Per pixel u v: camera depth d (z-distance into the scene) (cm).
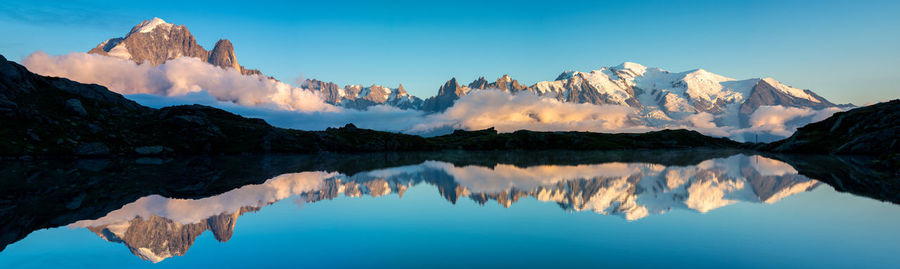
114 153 12006
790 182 5041
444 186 4812
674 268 1738
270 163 9719
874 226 2473
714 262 1812
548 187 4697
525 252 1986
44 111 12538
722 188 4519
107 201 3678
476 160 11344
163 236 2419
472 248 2066
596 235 2297
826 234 2291
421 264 1828
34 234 2491
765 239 2191
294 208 3256
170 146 13762
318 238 2292
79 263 1959
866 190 4178
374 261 1873
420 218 2816
